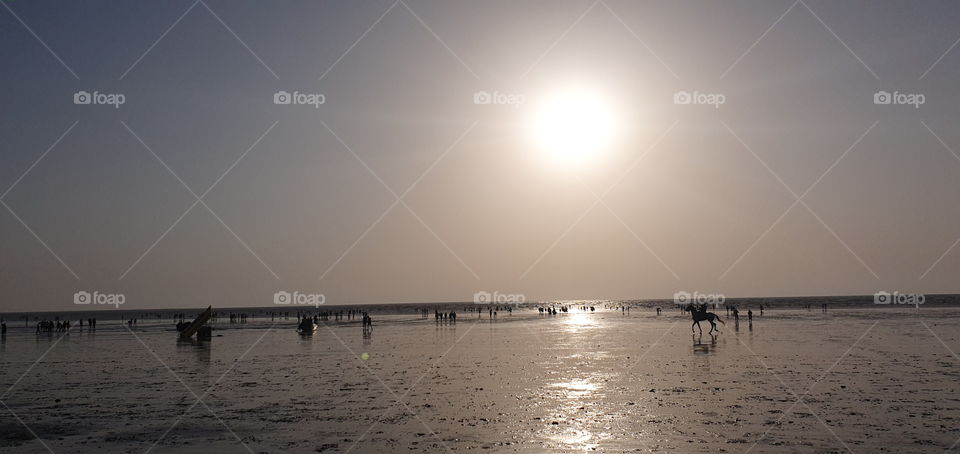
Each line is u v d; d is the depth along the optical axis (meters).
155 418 17.30
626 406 17.48
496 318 101.00
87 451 13.71
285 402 19.50
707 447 12.87
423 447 13.33
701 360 28.94
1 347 48.28
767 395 18.94
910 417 15.48
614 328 61.31
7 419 17.48
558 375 24.56
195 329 54.78
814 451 12.44
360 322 94.50
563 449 12.91
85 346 48.06
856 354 30.52
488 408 17.64
